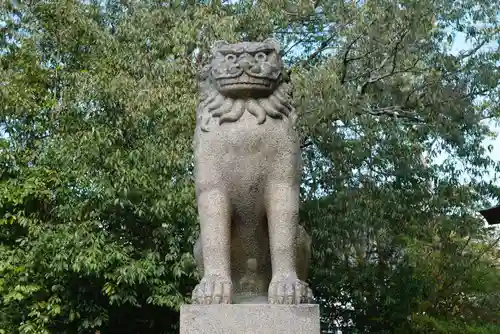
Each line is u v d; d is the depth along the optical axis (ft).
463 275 34.71
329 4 26.73
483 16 27.35
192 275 22.77
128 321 29.84
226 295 8.18
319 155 27.94
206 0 26.55
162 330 30.14
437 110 26.91
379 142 27.55
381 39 25.12
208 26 23.12
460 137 27.04
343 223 25.63
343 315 32.99
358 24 24.77
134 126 23.61
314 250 26.27
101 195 22.72
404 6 24.23
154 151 22.11
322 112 22.63
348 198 25.79
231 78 8.75
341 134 26.89
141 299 27.17
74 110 23.39
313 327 7.99
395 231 29.55
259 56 8.89
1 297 25.07
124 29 24.91
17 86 24.88
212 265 8.58
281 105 8.98
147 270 22.66
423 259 33.99
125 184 22.03
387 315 32.17
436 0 25.98
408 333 32.53
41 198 24.43
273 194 8.77
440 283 35.65
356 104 24.75
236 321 7.96
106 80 23.12
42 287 24.18
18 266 23.62
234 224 9.14
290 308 7.98
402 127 28.60
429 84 26.94
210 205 8.75
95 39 26.12
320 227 25.66
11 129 25.38
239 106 8.88
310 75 22.66
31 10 26.78
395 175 27.89
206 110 9.07
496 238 39.78
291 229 8.69
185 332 8.00
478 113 27.73
